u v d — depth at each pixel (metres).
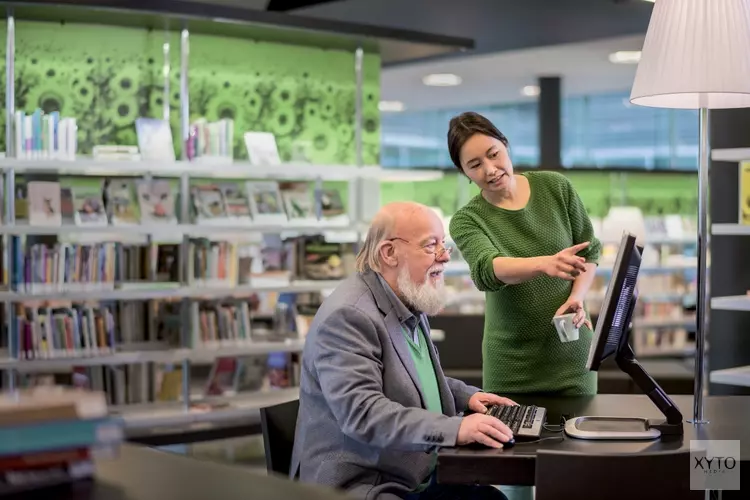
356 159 7.28
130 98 6.45
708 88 2.68
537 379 3.38
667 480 2.29
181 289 6.18
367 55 7.39
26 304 5.95
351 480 2.73
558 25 9.20
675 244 11.21
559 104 12.45
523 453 2.42
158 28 6.48
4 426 1.51
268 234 6.73
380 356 2.76
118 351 6.16
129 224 6.11
